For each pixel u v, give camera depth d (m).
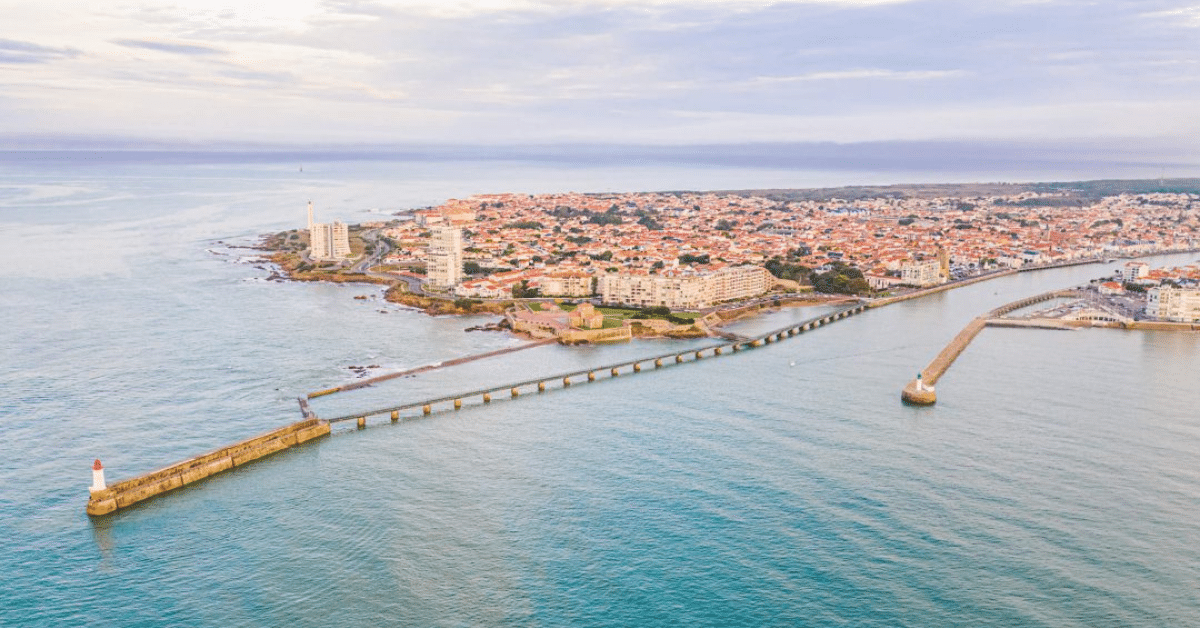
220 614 178.00
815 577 188.88
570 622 174.88
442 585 187.25
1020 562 194.25
